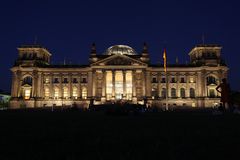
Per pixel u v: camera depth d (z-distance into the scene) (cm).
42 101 15650
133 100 14575
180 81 15850
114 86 15038
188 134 1723
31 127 2283
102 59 15212
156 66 15925
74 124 2653
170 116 4547
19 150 1177
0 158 1016
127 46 18588
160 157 1034
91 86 15312
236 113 5250
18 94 15625
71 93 15838
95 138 1560
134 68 15162
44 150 1176
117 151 1149
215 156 1052
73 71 16000
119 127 2269
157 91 15775
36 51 16475
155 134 1731
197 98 15412
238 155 1069
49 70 15988
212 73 15638
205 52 16338
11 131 1941
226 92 4841
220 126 2286
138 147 1245
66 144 1340
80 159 1001
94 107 8688
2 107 17875
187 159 1007
